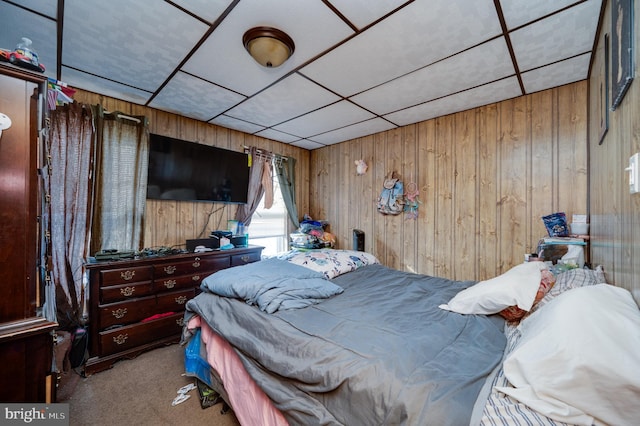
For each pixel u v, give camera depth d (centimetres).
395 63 190
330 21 149
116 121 240
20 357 98
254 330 138
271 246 384
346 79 212
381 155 336
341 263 242
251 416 129
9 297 97
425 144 296
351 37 163
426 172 295
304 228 375
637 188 77
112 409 162
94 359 198
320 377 100
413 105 259
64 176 211
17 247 99
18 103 99
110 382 188
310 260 239
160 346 232
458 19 148
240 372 141
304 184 419
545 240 193
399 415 80
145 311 224
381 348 107
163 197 269
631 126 86
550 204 221
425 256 294
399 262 316
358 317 140
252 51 167
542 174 225
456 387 85
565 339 77
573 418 68
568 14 143
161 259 235
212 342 164
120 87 227
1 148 96
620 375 64
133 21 151
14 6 138
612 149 119
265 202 362
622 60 90
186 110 275
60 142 210
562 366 73
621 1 91
